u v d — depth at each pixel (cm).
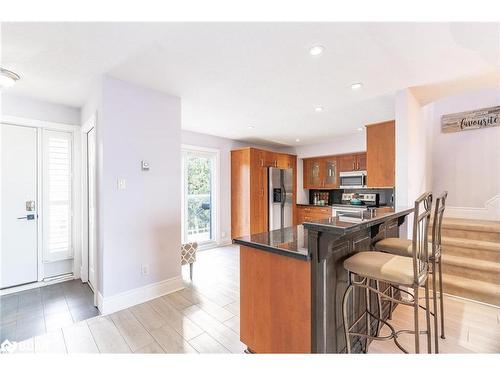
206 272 347
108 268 232
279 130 455
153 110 265
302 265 146
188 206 474
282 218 559
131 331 203
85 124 288
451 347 182
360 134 492
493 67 213
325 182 587
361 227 137
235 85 253
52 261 310
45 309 241
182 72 224
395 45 180
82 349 180
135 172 251
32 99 292
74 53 192
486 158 378
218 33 166
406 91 261
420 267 141
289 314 152
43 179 305
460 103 400
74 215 327
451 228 313
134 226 250
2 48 184
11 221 285
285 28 161
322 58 199
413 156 277
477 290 248
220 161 513
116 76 232
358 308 179
